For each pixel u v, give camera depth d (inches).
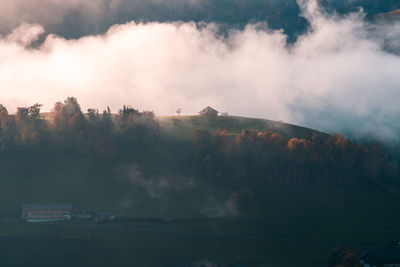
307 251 6476.4
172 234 6766.7
